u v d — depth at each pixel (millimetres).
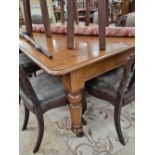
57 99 1135
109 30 1255
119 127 1199
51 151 1255
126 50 1046
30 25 1373
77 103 1121
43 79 1272
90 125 1442
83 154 1215
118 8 2273
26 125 1442
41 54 1006
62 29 1421
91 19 1914
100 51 992
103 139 1313
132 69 946
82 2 1981
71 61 887
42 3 1252
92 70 1023
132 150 1210
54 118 1562
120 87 1025
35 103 1046
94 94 1264
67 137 1356
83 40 1214
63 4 1640
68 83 979
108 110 1608
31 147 1302
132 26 1375
